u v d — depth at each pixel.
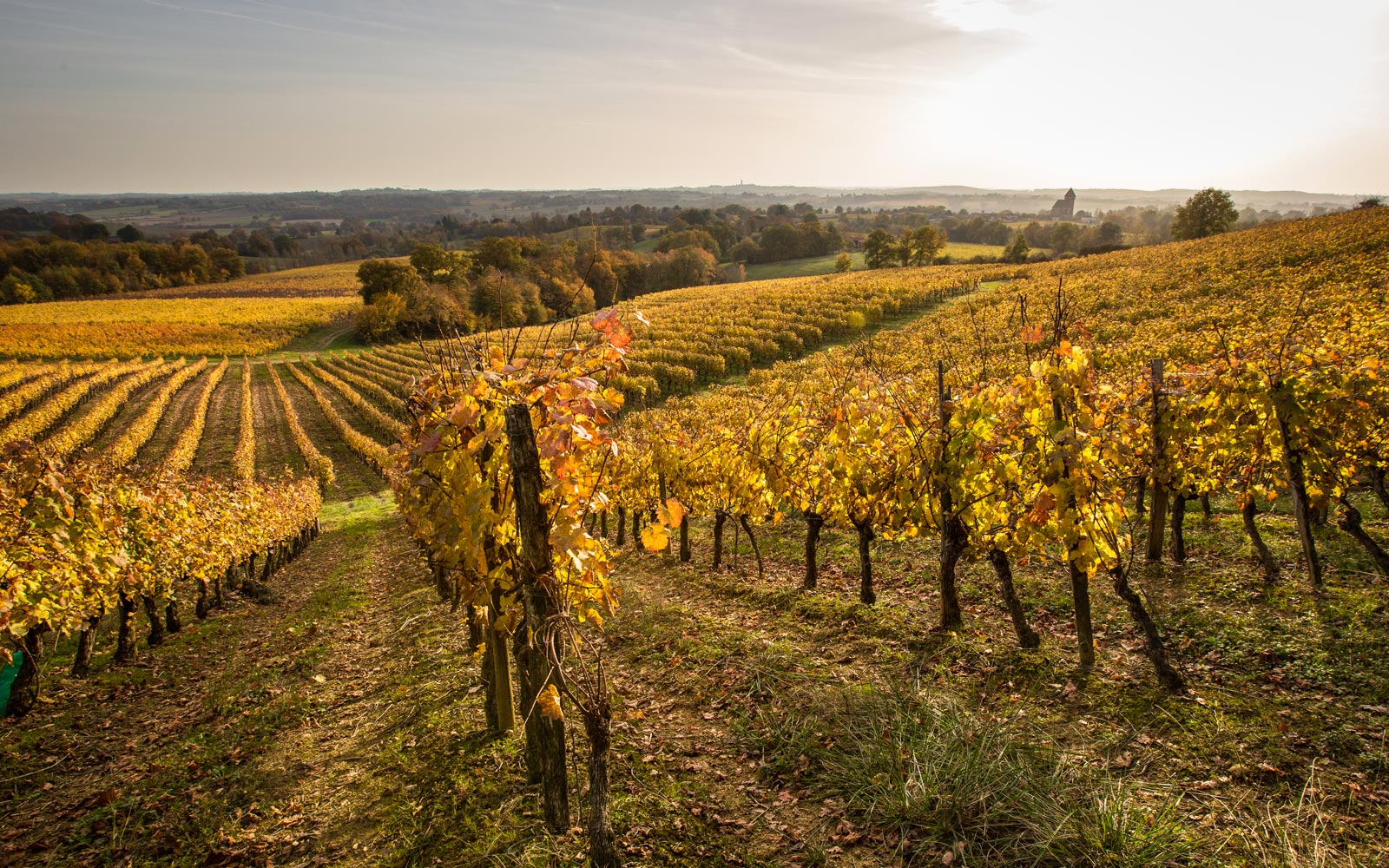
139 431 33.97
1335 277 30.27
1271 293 29.12
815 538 8.44
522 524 3.66
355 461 34.50
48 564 6.48
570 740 5.04
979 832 3.64
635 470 13.13
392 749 5.38
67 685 7.86
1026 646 5.65
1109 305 36.59
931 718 4.64
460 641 7.98
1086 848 3.42
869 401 7.48
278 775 5.22
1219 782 3.83
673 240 122.19
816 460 7.95
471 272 79.44
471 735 5.33
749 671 5.84
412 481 4.80
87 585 7.49
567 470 3.88
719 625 7.24
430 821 4.27
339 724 6.20
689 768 4.61
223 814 4.72
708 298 65.19
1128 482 8.62
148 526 8.80
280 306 88.00
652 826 3.98
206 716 6.64
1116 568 4.95
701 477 10.76
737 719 5.18
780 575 9.65
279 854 4.19
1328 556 6.36
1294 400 5.75
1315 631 5.06
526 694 4.16
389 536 19.88
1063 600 6.58
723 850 3.76
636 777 4.54
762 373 32.94
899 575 8.48
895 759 4.24
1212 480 6.77
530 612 3.76
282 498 16.70
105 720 6.71
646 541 4.14
